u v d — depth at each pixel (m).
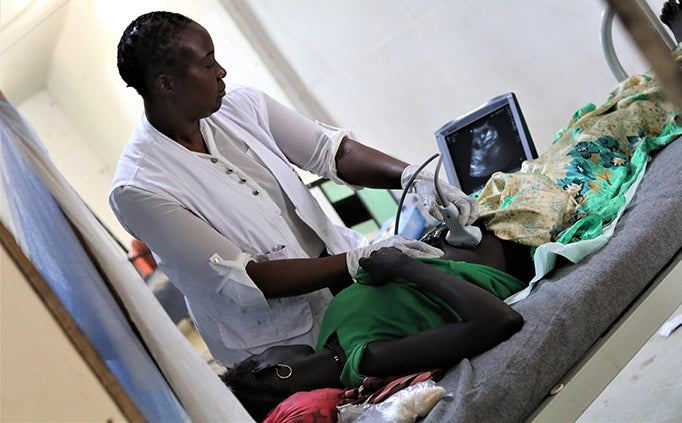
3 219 1.29
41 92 4.89
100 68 4.82
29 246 1.29
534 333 1.46
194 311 2.20
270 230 2.11
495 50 4.27
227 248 1.97
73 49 4.77
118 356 1.26
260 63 5.10
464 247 1.94
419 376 1.53
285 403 1.62
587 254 1.69
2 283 1.13
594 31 3.86
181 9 4.95
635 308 1.51
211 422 1.31
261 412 1.76
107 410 1.14
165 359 1.31
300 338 2.14
